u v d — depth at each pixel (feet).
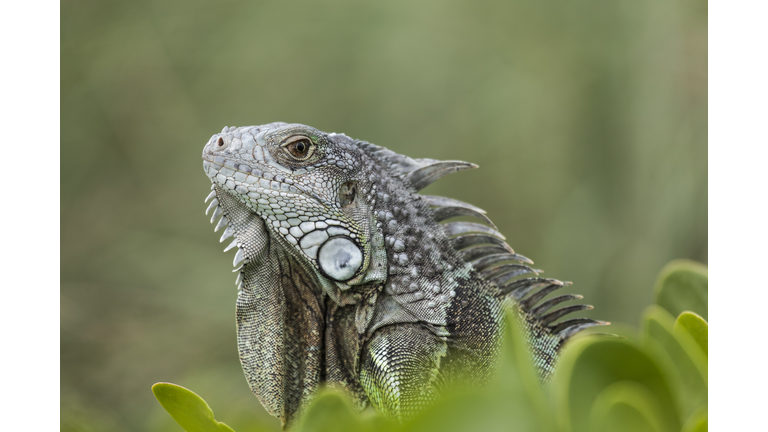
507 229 53.42
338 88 54.85
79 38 51.37
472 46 56.03
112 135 51.65
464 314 13.98
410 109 54.70
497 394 5.24
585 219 50.47
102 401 40.32
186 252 49.90
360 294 14.06
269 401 13.43
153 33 52.60
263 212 13.67
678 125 47.93
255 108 53.72
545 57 54.85
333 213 13.94
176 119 52.75
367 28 55.57
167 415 7.93
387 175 15.10
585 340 5.64
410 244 14.37
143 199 51.90
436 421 5.26
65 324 44.39
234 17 54.44
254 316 13.78
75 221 49.60
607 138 51.65
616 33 52.01
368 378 13.46
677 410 5.73
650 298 46.06
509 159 54.60
